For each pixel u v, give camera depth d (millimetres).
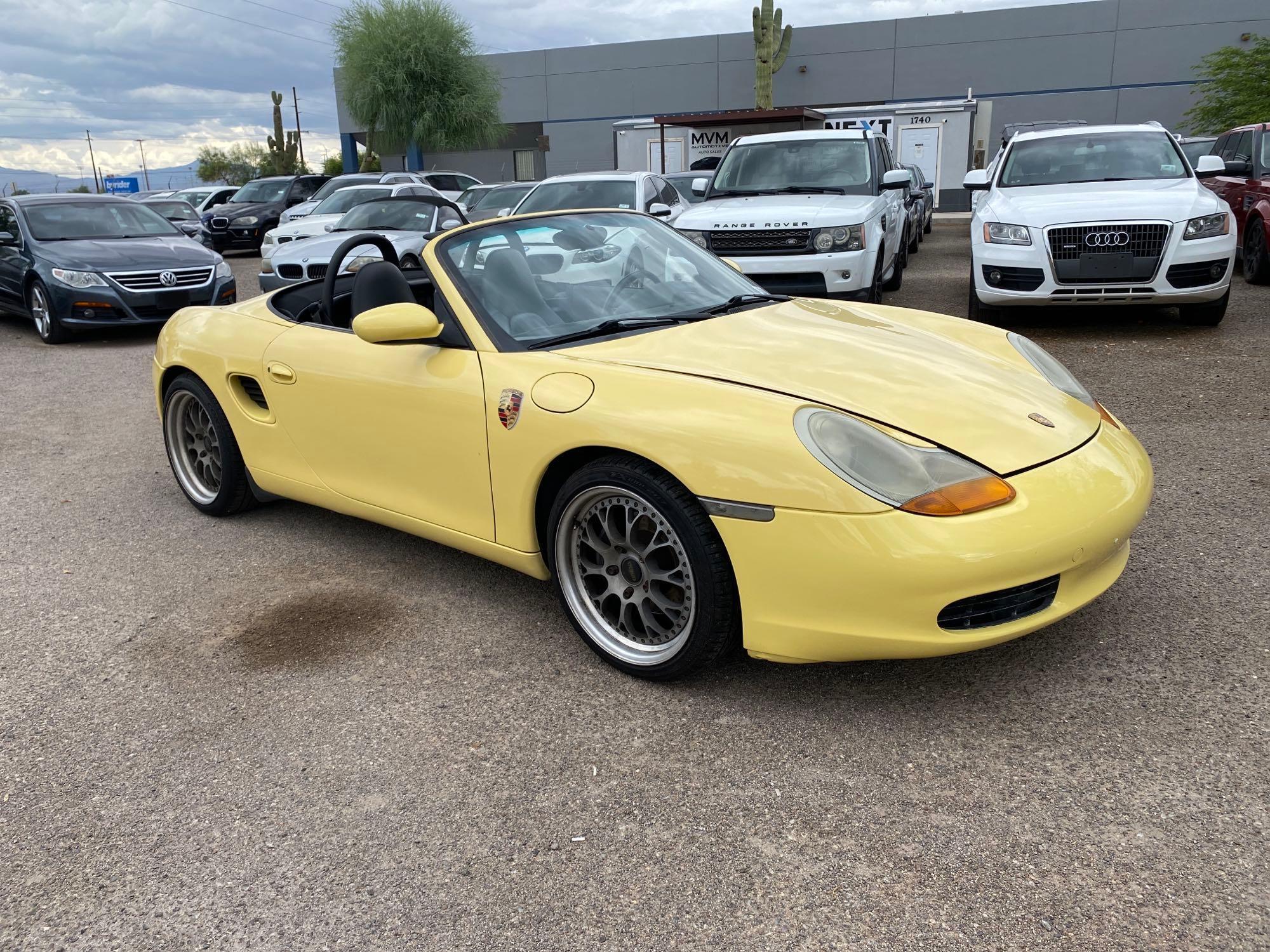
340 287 4340
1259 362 6117
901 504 2205
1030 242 6988
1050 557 2254
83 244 9758
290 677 2852
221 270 10125
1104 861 1911
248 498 4219
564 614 3188
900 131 24797
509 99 35375
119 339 9820
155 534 4129
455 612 3240
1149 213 6762
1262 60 20844
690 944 1776
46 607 3424
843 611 2266
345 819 2191
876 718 2463
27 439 5898
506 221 3416
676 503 2434
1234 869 1864
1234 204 10281
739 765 2305
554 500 2875
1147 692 2488
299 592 3465
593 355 2805
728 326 3037
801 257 7285
